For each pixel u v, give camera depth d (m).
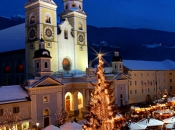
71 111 63.75
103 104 17.47
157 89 91.12
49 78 52.00
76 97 64.44
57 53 64.88
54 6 64.44
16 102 45.38
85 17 74.62
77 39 71.56
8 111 44.12
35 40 61.81
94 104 17.72
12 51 72.31
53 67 63.50
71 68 69.00
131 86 79.88
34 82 49.78
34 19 62.53
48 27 62.84
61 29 66.56
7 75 75.00
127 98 74.56
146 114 51.41
